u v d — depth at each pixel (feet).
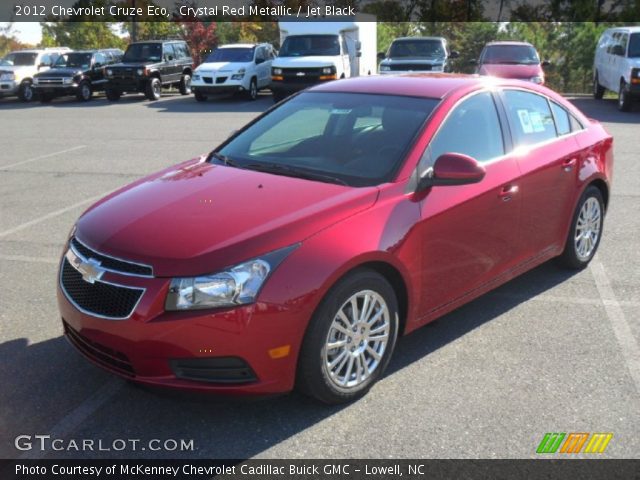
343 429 11.22
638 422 11.35
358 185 12.66
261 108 62.03
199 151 38.29
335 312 11.25
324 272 10.90
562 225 17.01
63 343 14.35
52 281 18.11
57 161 36.04
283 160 14.17
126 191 13.60
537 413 11.62
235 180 13.25
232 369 10.60
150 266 10.62
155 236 11.14
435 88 15.12
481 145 14.64
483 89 15.35
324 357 11.23
